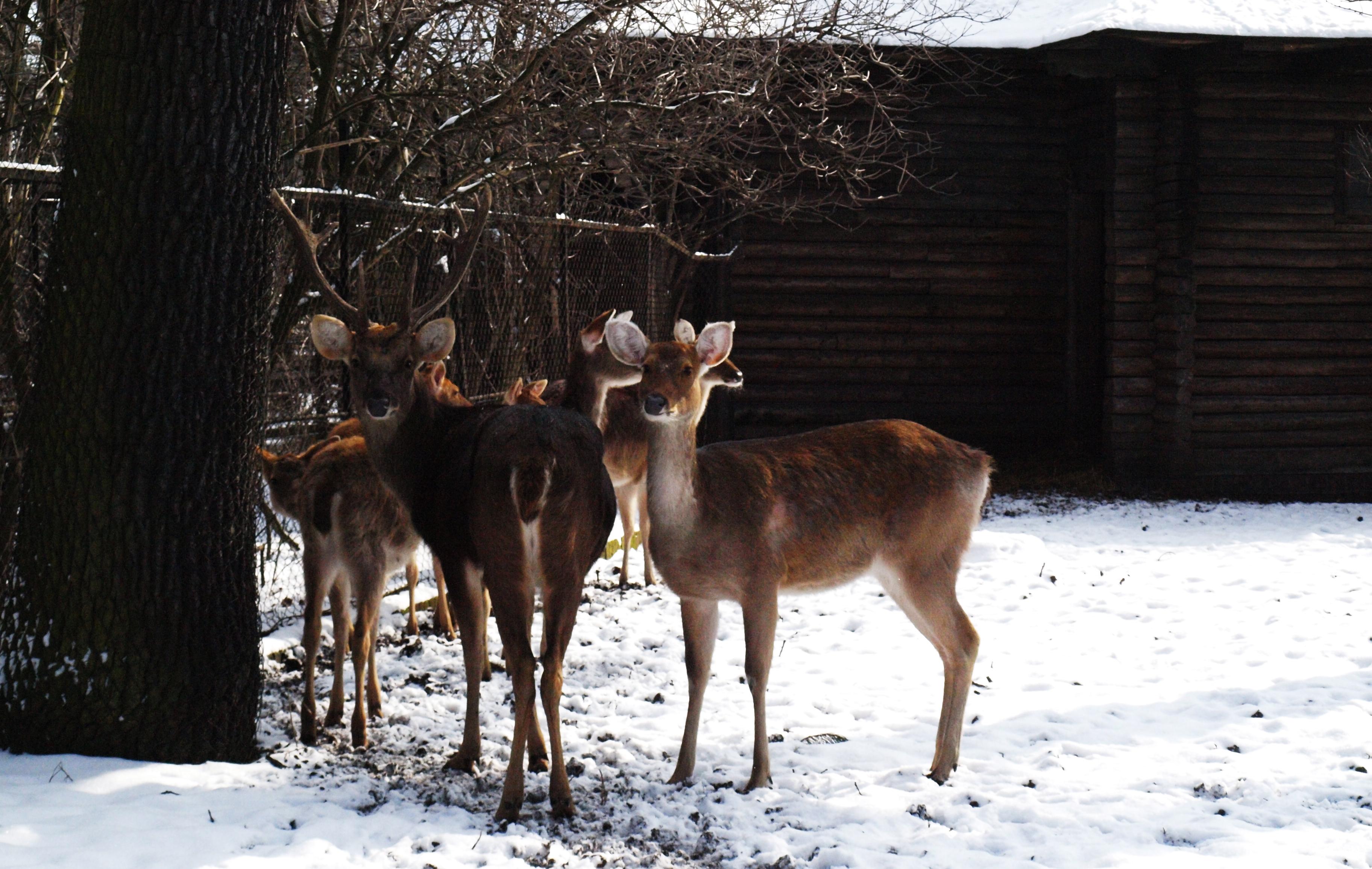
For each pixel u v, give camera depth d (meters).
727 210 13.57
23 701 4.63
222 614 4.76
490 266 9.98
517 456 4.36
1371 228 13.12
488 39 8.94
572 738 5.36
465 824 4.25
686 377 4.59
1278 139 12.90
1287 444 13.20
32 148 6.85
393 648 6.75
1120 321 13.00
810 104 10.47
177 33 4.44
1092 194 14.23
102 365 4.51
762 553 4.70
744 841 4.17
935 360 14.13
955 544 5.02
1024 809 4.44
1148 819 4.36
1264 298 13.02
